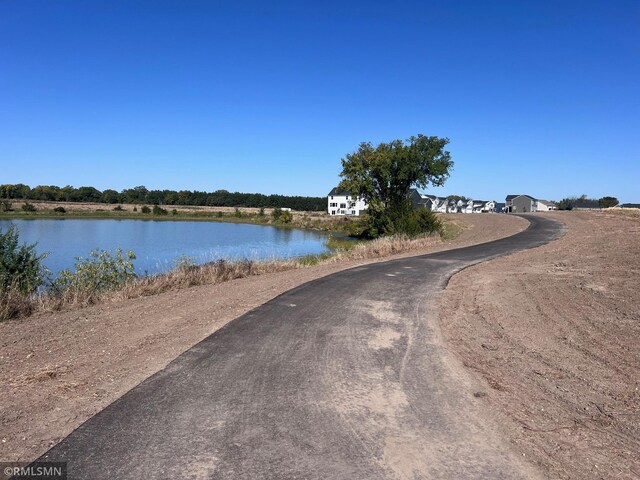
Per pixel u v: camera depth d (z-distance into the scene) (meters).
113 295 11.36
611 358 6.08
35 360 6.00
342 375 5.39
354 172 42.31
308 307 9.05
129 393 4.78
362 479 3.32
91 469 3.39
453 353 6.30
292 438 3.89
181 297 10.77
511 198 119.12
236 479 3.28
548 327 7.61
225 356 6.00
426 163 41.06
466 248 23.39
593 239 24.20
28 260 13.02
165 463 3.47
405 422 4.23
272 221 80.06
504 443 3.88
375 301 9.73
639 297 9.45
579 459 3.66
